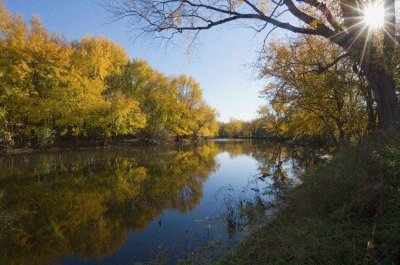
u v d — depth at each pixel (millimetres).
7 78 24703
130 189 12562
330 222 4004
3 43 25766
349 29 6105
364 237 3484
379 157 4617
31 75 26500
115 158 23688
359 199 4023
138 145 39938
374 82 6328
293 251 3586
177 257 6094
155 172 17094
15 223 8336
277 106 14141
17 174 15531
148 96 44969
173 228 7879
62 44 31484
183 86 54656
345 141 11289
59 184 13328
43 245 6906
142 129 42469
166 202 10500
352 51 6250
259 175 15414
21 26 27438
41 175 15398
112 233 7625
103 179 14641
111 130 33281
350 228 3756
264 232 5137
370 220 3768
